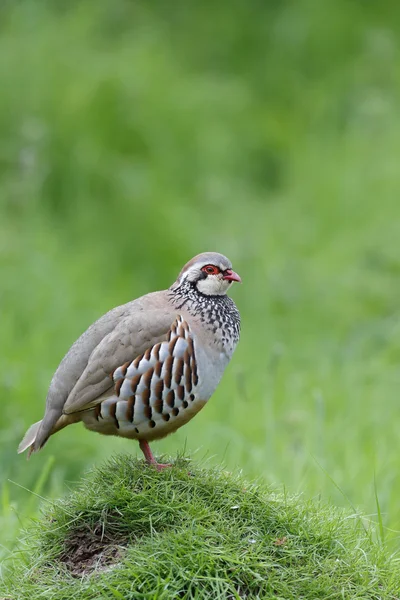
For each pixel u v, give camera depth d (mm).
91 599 5453
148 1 23453
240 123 19969
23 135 16453
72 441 10273
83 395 6672
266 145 19656
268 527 5953
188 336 6844
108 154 17281
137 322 6762
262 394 11727
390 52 22312
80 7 21375
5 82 17656
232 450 10312
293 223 17609
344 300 14719
